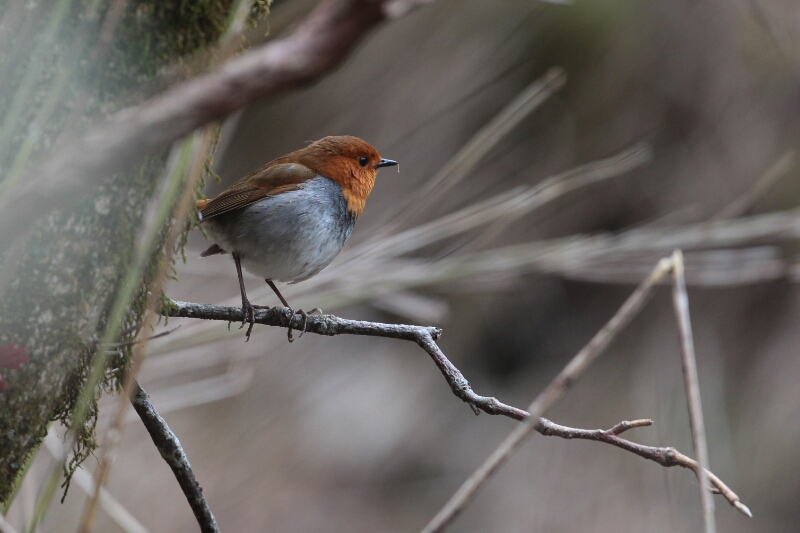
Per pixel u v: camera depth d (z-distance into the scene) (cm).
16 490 405
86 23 303
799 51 1157
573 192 1295
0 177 334
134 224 400
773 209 1210
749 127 1248
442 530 306
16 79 337
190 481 461
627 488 1274
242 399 1405
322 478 1445
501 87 1262
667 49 1280
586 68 1291
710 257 808
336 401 1498
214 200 675
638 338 1391
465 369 1491
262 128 1296
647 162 1282
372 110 1241
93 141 146
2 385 329
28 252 368
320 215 690
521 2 1236
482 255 729
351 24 145
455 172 716
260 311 589
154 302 303
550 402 316
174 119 146
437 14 1243
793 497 1234
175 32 378
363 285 699
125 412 297
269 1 455
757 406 1295
